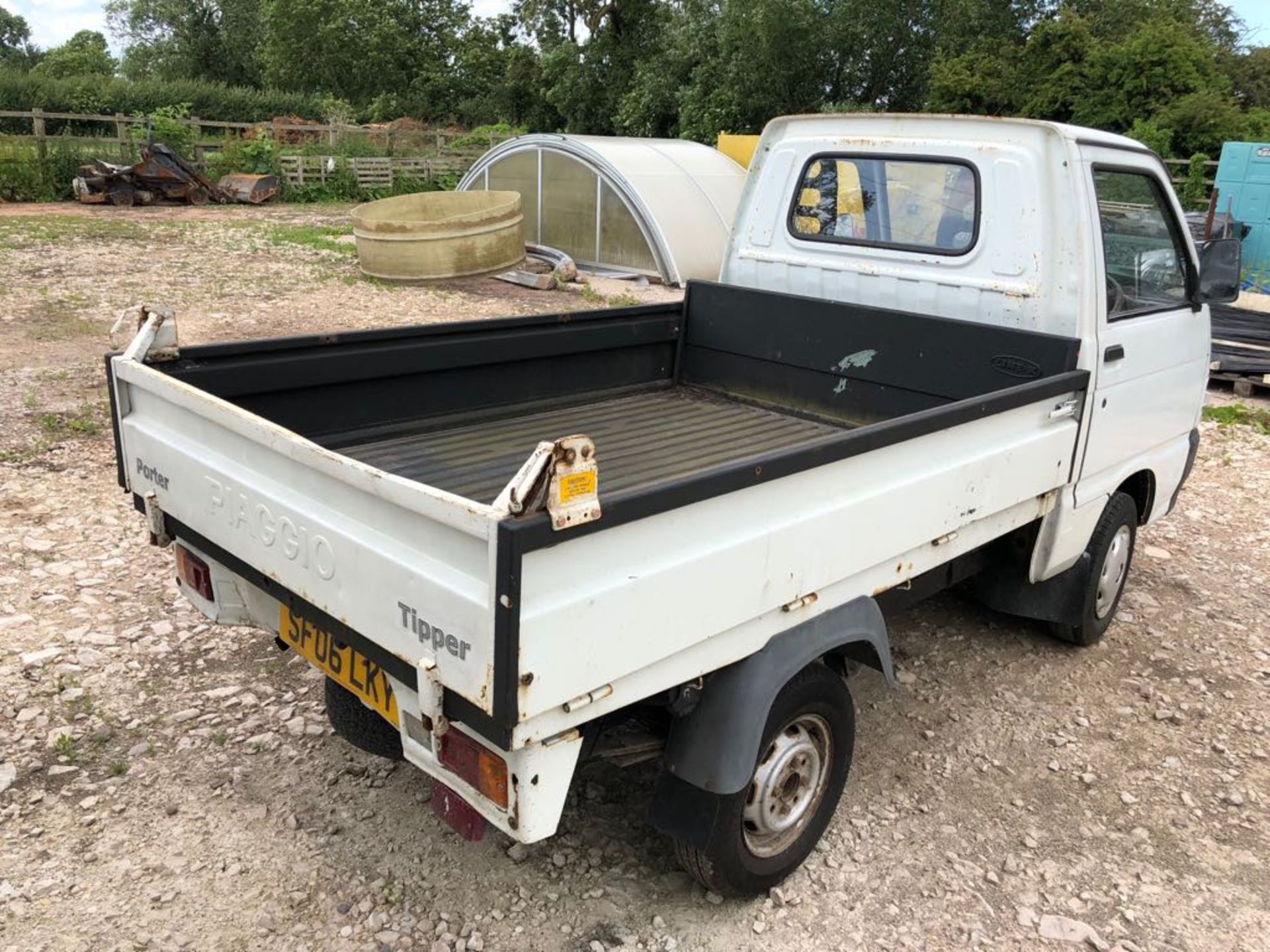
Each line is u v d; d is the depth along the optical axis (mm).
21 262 13836
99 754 3639
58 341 9602
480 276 14578
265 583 2908
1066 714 4305
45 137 23797
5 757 3568
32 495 5875
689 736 2826
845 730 3254
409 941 2887
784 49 32156
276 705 3996
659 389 5309
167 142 26281
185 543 3273
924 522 3209
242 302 12055
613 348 5000
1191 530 6488
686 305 5293
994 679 4566
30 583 4828
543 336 4641
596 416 4793
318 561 2594
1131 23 32562
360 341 3967
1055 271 4027
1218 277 4641
